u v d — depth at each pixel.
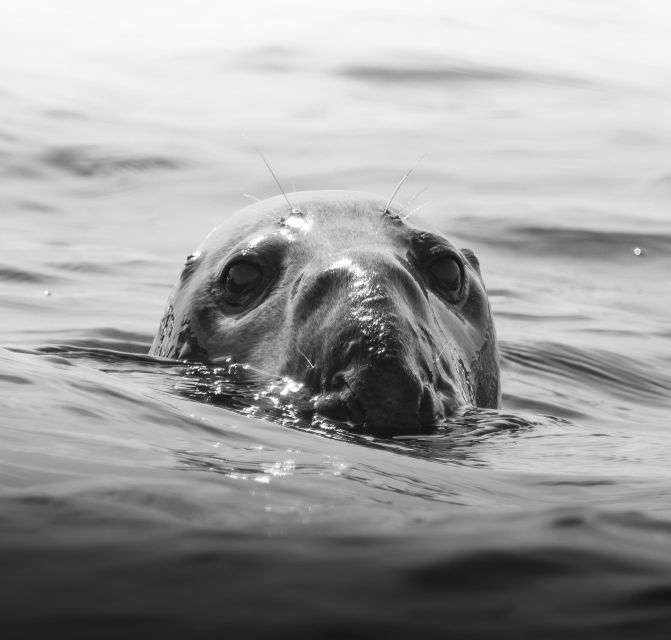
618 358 31.11
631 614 7.09
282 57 91.00
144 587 7.31
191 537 8.30
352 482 11.50
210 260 20.58
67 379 15.20
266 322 18.41
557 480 13.41
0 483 9.75
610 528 8.98
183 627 6.76
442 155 61.88
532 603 7.22
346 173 56.78
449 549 8.16
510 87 83.19
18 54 90.94
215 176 55.66
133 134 64.06
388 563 7.84
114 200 50.78
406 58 90.38
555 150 64.12
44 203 49.34
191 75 85.19
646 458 15.67
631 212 50.44
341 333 16.33
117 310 32.09
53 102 71.44
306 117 72.06
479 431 16.58
